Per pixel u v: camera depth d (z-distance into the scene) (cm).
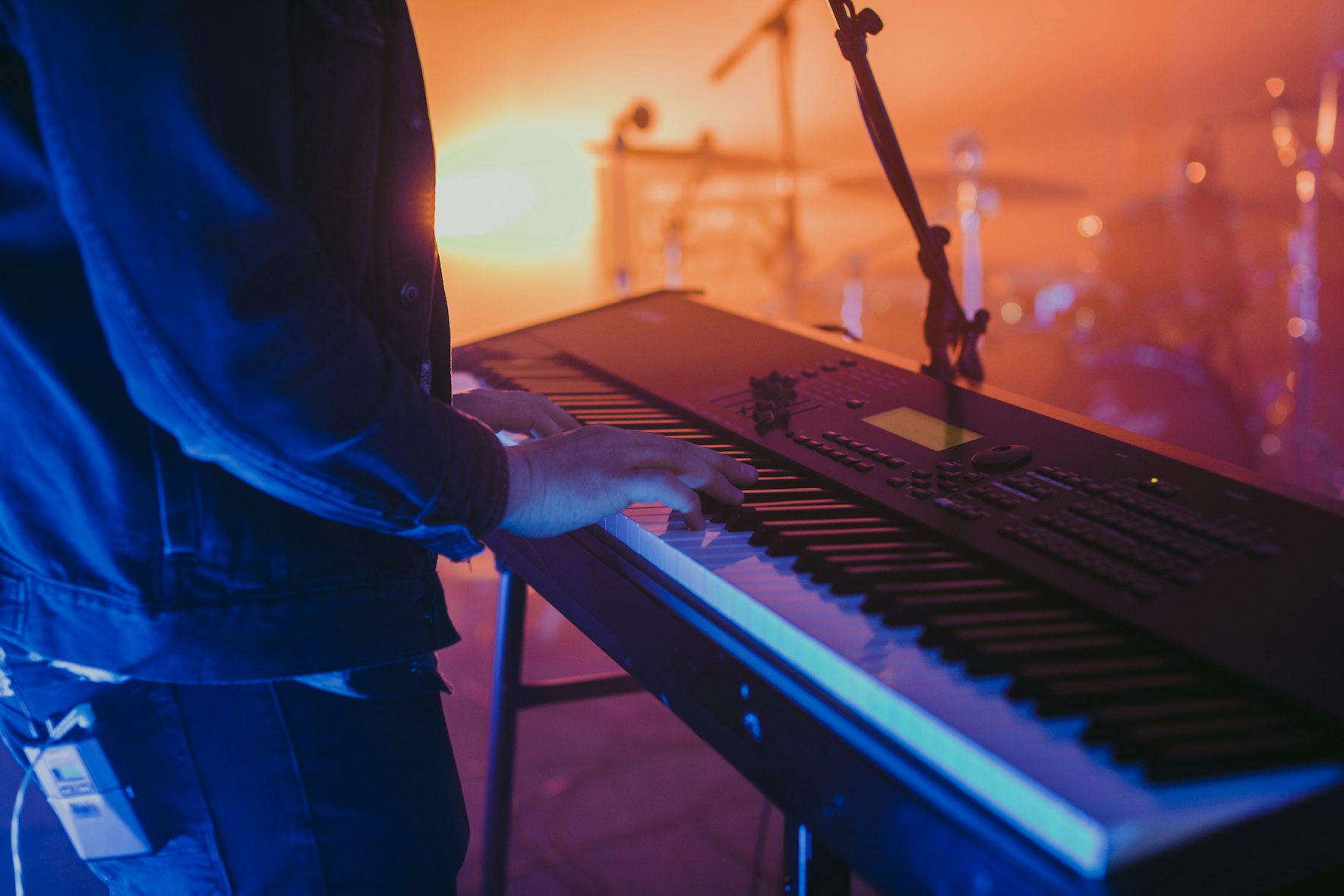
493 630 289
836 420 91
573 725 242
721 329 122
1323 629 53
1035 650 54
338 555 70
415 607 76
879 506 76
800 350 110
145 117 53
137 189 54
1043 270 499
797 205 509
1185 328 420
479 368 124
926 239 102
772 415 92
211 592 66
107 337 57
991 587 63
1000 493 72
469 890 183
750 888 182
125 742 68
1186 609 56
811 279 507
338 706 73
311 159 66
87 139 53
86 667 67
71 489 64
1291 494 64
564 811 208
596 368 119
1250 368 504
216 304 55
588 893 182
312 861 74
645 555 77
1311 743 47
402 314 77
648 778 220
